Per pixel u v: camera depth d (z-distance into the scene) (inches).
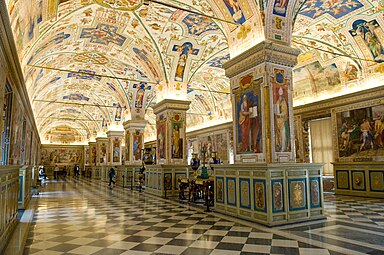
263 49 360.5
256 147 369.7
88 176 1676.9
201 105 1109.1
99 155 1423.5
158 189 648.4
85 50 658.2
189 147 1251.2
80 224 344.8
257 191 339.0
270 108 356.8
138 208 465.1
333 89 668.1
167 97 634.8
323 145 719.7
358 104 610.5
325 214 387.9
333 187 687.7
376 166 566.6
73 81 893.2
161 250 235.5
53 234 296.2
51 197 641.0
